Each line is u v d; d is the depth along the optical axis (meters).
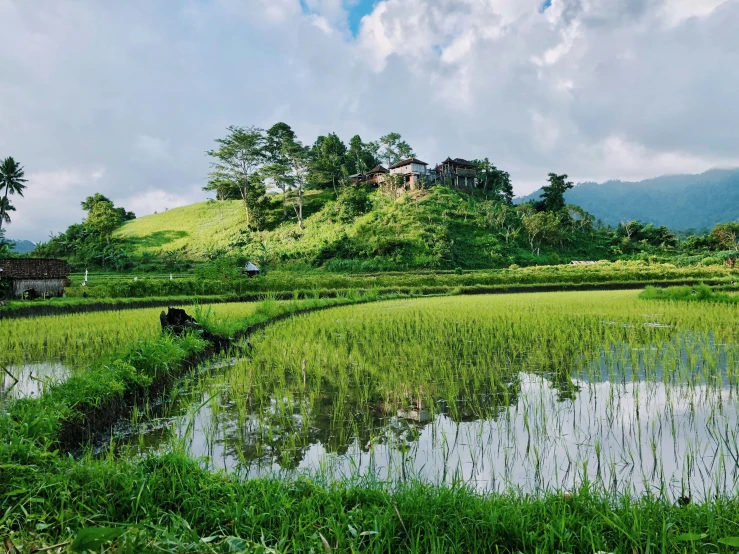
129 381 7.29
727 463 5.14
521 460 5.36
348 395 7.84
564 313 17.78
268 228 87.62
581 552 3.21
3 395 7.34
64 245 76.69
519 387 8.16
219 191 100.56
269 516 3.55
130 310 20.69
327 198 96.25
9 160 59.59
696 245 86.19
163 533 2.69
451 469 5.15
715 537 3.21
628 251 82.88
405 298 31.69
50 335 12.97
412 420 6.67
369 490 3.99
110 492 3.84
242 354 11.44
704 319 15.52
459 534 3.38
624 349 10.55
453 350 11.30
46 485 3.74
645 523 3.41
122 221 111.19
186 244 84.00
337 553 3.06
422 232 72.44
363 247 70.44
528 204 92.12
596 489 4.21
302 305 22.75
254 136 88.12
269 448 5.75
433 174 97.56
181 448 4.92
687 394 7.52
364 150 110.50
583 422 6.48
